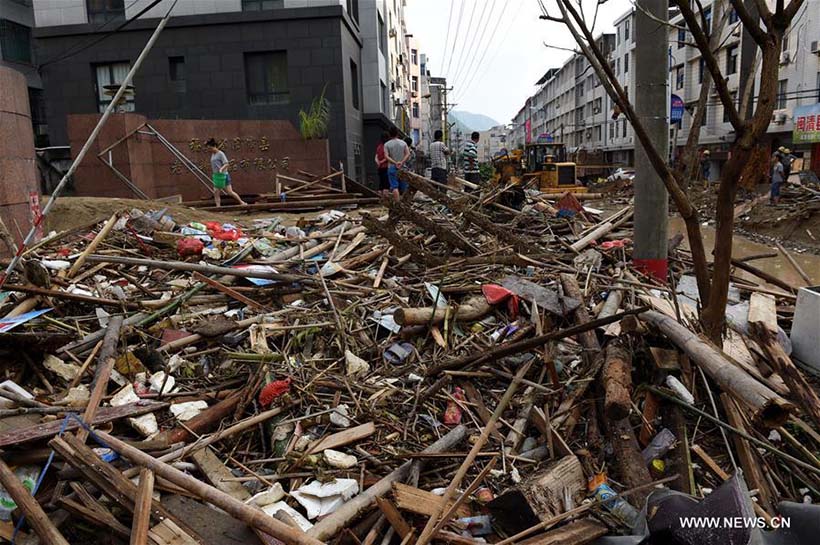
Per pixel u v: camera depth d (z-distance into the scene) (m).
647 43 6.81
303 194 15.24
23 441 3.28
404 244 7.48
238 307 6.16
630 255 7.88
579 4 4.25
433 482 3.68
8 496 3.10
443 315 5.38
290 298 6.34
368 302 6.11
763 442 3.53
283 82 21.17
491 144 140.00
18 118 7.79
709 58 3.97
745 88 4.86
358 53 25.20
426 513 3.15
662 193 7.01
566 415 4.14
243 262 7.34
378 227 7.50
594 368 4.30
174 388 4.57
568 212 10.06
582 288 6.41
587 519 3.14
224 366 4.89
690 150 6.40
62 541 2.66
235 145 16.45
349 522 3.18
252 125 16.55
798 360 5.19
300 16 20.38
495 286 5.88
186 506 3.07
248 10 20.59
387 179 14.94
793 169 28.73
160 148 15.41
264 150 16.72
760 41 3.98
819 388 4.70
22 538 2.91
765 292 6.79
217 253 7.45
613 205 26.39
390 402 4.46
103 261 6.54
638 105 6.99
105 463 3.09
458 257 7.81
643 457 3.67
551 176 27.78
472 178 15.06
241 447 4.02
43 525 2.74
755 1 3.96
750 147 4.07
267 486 3.58
